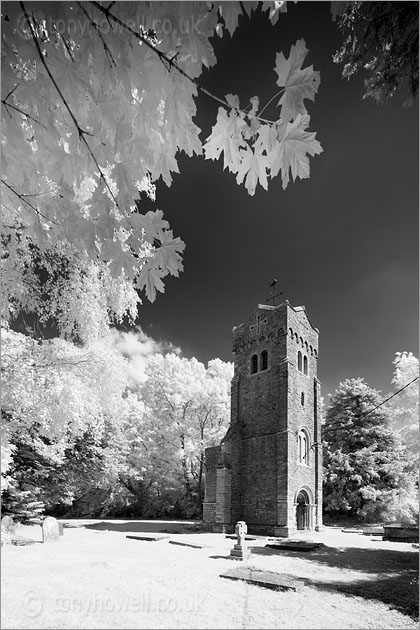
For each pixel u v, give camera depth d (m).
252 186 2.60
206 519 26.41
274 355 27.83
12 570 8.99
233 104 2.25
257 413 27.72
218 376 41.25
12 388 9.69
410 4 3.98
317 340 31.67
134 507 39.12
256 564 12.79
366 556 15.05
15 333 10.65
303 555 15.20
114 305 11.40
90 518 37.72
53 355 10.90
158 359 40.31
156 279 3.08
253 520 25.58
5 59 2.33
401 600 8.52
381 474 39.22
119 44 2.22
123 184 2.69
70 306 10.32
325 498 38.72
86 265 10.20
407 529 21.69
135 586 8.44
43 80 2.39
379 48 4.64
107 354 12.11
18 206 2.97
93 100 2.38
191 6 2.10
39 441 17.44
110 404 12.72
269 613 7.30
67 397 10.94
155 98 2.45
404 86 4.93
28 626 5.68
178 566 11.51
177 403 37.06
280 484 24.84
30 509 20.17
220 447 27.25
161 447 37.38
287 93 2.10
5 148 2.64
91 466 25.75
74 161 2.67
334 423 42.81
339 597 8.68
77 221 2.87
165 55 2.27
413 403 26.69
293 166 2.38
